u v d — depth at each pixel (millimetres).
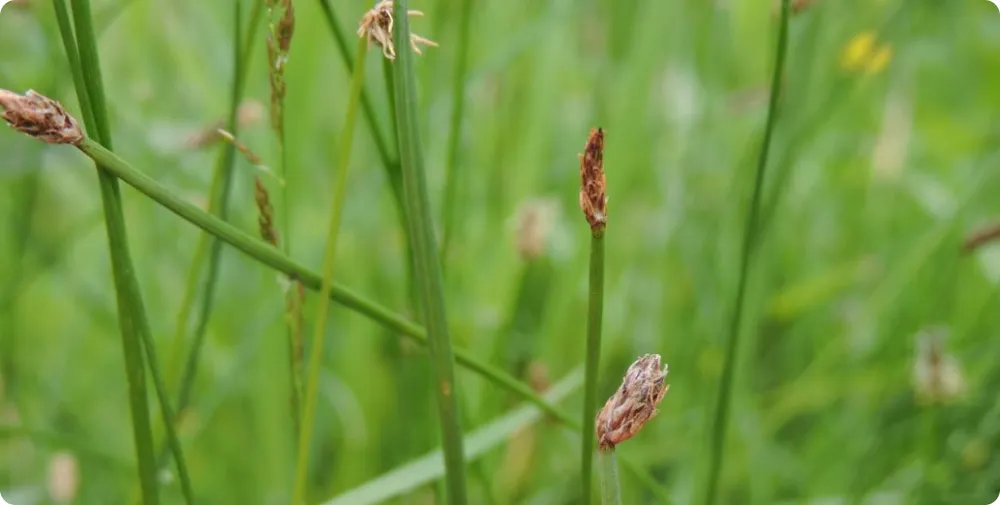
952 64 706
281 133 275
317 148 567
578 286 514
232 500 477
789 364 562
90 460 447
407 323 269
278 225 441
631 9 625
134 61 586
